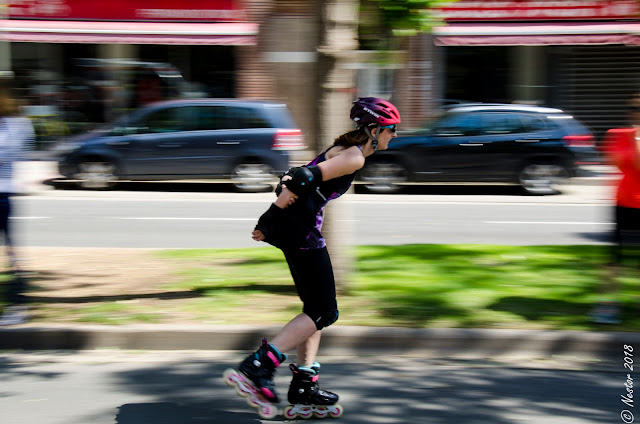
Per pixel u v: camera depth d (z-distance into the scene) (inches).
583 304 237.1
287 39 753.6
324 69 236.7
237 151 565.6
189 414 161.8
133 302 235.8
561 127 566.9
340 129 240.1
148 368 191.0
